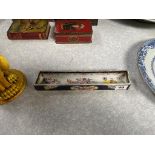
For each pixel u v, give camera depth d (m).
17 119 0.41
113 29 0.64
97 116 0.41
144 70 0.47
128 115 0.41
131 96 0.44
